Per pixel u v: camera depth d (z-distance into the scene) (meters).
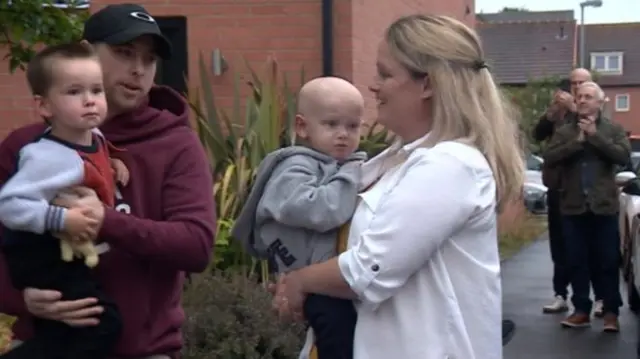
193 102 7.85
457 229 2.66
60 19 4.90
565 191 8.77
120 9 3.12
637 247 8.95
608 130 8.54
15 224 2.75
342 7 8.87
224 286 5.62
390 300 2.71
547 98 34.09
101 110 2.87
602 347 8.25
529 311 10.08
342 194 2.89
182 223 2.95
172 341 3.09
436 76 2.76
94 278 2.90
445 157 2.66
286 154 3.08
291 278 2.83
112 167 2.97
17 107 8.74
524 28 61.06
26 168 2.78
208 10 9.04
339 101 3.13
